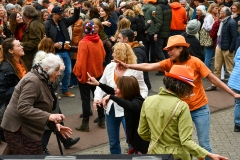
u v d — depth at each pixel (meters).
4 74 5.17
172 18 11.27
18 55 5.34
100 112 7.34
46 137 5.59
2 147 6.62
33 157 2.61
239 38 8.06
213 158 3.65
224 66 10.52
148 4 11.08
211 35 9.82
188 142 3.69
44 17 10.03
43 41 6.85
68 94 9.29
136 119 4.55
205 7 12.16
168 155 2.62
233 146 6.60
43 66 4.53
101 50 7.06
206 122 5.07
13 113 4.57
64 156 2.61
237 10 10.25
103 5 9.89
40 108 4.55
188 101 5.01
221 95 9.23
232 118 7.91
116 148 5.63
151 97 4.00
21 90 4.51
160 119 3.83
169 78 3.87
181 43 4.90
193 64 4.97
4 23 8.57
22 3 11.66
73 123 7.69
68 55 8.92
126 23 7.15
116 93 4.72
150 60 11.71
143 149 4.59
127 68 5.31
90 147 6.67
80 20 9.72
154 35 11.05
